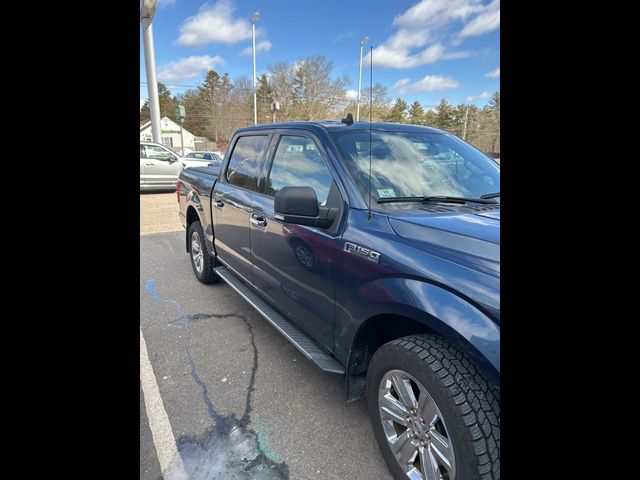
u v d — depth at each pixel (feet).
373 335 6.81
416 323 6.15
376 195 7.07
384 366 5.96
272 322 9.13
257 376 9.08
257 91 204.13
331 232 7.07
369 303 6.14
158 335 11.10
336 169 7.50
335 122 8.89
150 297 14.06
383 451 6.20
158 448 6.89
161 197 40.91
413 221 6.09
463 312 4.82
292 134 9.28
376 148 8.07
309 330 8.02
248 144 11.50
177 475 6.35
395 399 5.97
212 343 10.64
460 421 4.78
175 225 27.89
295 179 8.76
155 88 54.44
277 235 8.86
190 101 221.05
